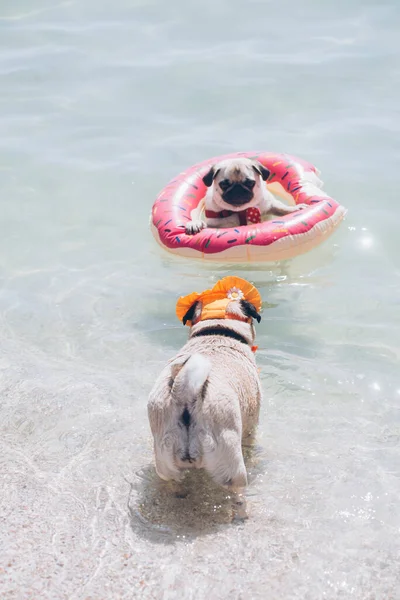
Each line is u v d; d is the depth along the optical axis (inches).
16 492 81.4
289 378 95.0
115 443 86.7
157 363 98.0
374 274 113.2
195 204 122.3
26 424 89.1
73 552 75.8
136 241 122.4
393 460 84.0
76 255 119.1
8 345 101.0
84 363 98.2
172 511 79.7
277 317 105.5
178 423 76.8
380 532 77.1
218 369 80.3
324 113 154.4
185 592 72.7
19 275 114.5
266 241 111.6
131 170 139.6
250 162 118.0
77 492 81.4
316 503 80.0
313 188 122.6
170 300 109.6
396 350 98.9
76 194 133.6
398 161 138.6
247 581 73.4
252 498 80.7
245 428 83.7
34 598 72.4
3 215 128.0
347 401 91.7
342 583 73.1
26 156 143.9
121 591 72.8
